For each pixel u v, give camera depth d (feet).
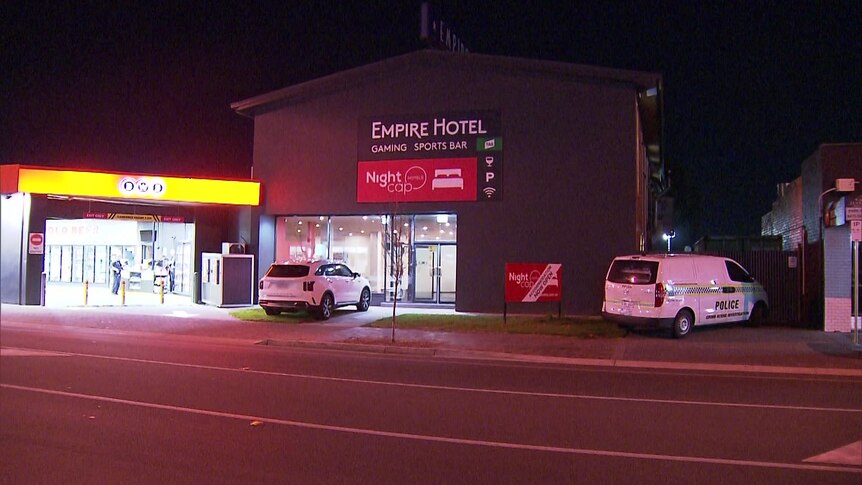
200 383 36.73
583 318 69.05
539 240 73.36
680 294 57.21
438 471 22.13
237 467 22.38
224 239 89.30
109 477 21.31
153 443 25.09
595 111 72.54
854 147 61.11
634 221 71.20
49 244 118.52
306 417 29.25
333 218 83.20
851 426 28.63
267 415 29.53
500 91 75.15
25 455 23.61
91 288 110.93
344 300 72.33
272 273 69.41
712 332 60.95
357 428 27.53
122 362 43.73
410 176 77.71
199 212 87.15
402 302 80.74
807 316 67.05
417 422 28.60
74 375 38.68
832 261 61.31
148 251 103.35
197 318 69.46
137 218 82.64
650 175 114.73
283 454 23.86
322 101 81.46
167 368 41.57
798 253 68.59
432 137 77.05
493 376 40.96
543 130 73.82
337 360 46.88
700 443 25.81
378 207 78.74
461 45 88.58
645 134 91.25
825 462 23.56
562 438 26.35
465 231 75.56
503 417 29.71
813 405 33.01
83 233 111.04
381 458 23.49
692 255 59.72
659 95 75.31
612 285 58.90
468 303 74.90
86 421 28.19
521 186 74.13
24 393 33.63
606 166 72.02
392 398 33.53
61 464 22.61
